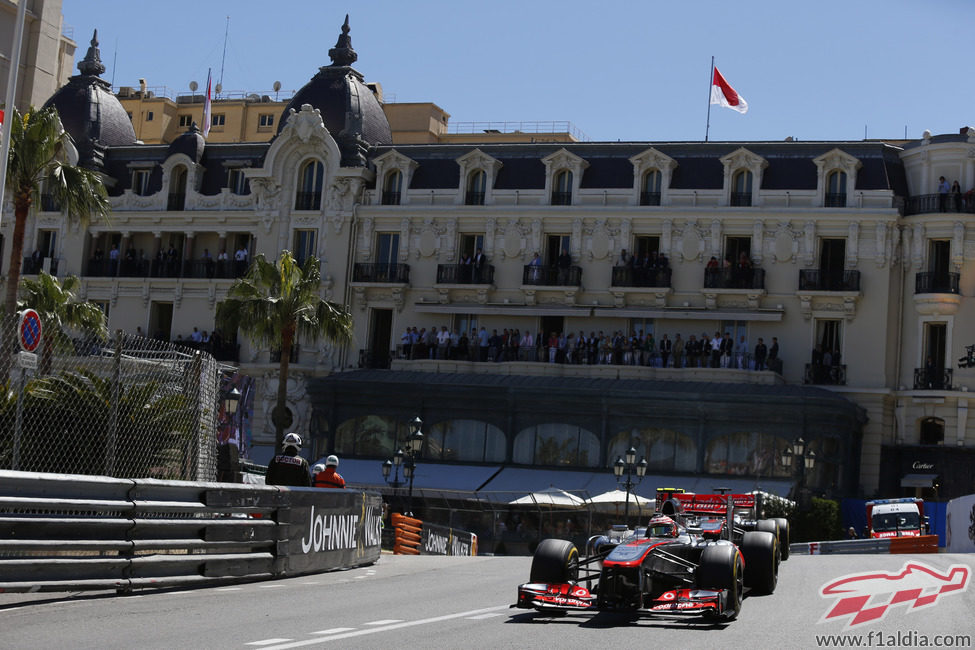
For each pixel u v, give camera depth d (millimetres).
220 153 66312
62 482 14344
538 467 54406
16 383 19969
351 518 21688
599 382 55344
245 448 34250
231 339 62469
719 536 16375
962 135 55375
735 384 53781
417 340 59594
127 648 10859
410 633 12273
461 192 60719
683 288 57250
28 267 65750
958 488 53188
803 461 50875
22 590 13680
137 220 65312
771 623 13398
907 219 55344
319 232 62125
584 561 14812
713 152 58875
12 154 37219
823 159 56344
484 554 50031
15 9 75062
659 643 11750
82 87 69500
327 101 63938
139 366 22969
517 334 58719
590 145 60531
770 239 56500
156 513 15945
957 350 54219
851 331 55281
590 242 58656
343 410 57219
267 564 18094
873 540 38562
